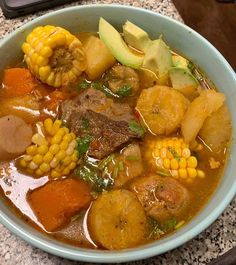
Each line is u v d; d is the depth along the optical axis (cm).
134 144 22
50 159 21
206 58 24
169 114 23
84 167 22
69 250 18
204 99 22
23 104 23
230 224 22
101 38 25
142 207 21
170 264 21
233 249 20
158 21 25
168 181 21
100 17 25
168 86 24
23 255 20
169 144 22
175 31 25
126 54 24
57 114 23
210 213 19
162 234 20
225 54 27
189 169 22
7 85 23
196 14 27
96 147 22
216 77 24
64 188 21
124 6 25
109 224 20
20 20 27
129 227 20
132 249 19
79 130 22
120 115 23
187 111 23
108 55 24
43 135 22
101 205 20
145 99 23
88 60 24
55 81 23
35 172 21
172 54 25
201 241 21
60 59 23
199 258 21
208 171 22
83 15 25
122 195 20
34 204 20
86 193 21
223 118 23
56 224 20
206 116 22
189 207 21
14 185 21
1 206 19
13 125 21
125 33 25
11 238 21
